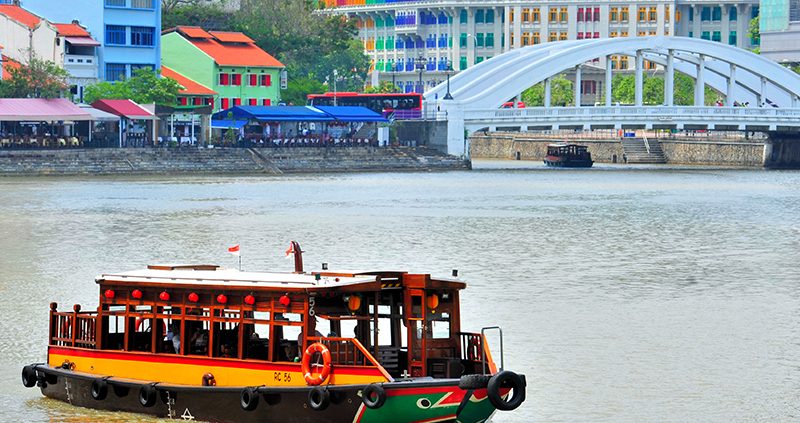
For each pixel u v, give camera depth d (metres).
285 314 70.69
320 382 68.69
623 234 169.62
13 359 89.75
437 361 70.94
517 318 106.19
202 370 72.69
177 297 73.75
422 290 70.38
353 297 69.88
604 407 80.06
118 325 82.69
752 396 82.69
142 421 73.88
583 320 105.69
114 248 149.25
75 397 76.88
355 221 181.00
